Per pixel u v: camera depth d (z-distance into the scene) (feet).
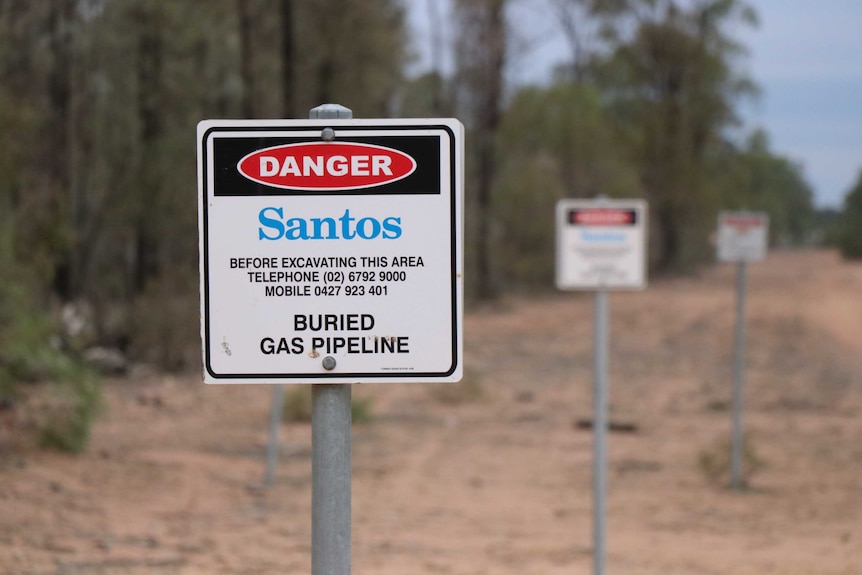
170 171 83.97
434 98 131.75
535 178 156.46
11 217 42.68
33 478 32.14
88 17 81.05
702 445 45.55
